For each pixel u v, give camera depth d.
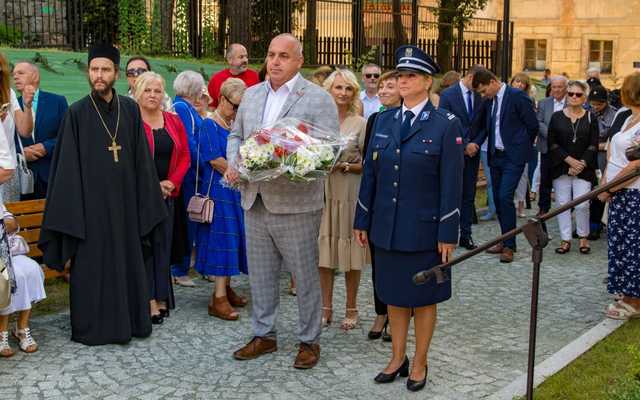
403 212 4.94
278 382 5.25
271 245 5.59
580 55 28.59
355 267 6.13
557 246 9.66
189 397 4.99
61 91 10.41
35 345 5.73
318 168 5.19
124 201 5.97
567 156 9.09
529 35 29.19
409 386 5.10
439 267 4.58
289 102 5.40
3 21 12.25
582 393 4.98
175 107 7.04
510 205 8.75
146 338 6.06
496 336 6.20
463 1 20.27
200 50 14.45
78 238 5.82
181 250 6.88
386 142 5.03
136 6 13.68
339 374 5.39
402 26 18.69
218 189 6.52
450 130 4.86
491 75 8.97
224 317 6.54
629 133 6.57
